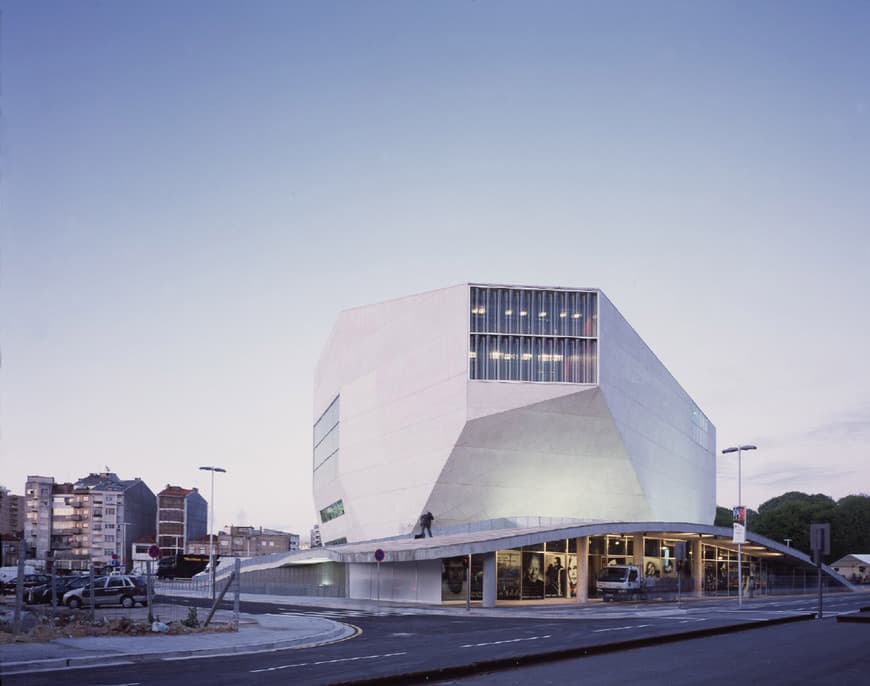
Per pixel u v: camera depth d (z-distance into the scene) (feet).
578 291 213.66
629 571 186.70
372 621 117.19
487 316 211.00
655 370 262.47
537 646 74.64
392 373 241.96
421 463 220.43
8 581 198.49
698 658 64.69
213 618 114.01
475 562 179.32
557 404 207.31
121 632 84.38
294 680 52.08
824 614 129.29
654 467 251.60
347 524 286.66
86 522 474.08
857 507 477.36
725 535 223.10
